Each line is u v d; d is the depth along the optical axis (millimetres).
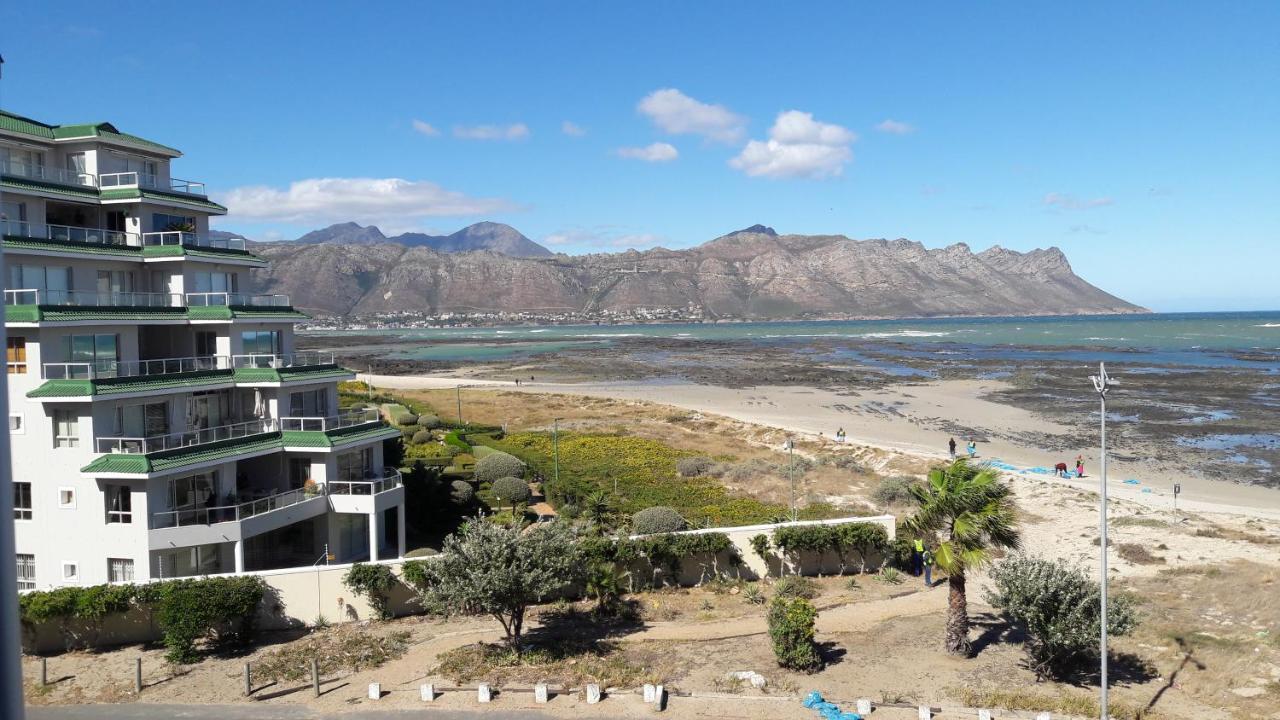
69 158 41062
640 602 34844
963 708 24078
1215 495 58812
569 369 181750
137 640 31172
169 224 42906
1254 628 30484
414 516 50125
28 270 36156
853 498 58312
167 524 35062
